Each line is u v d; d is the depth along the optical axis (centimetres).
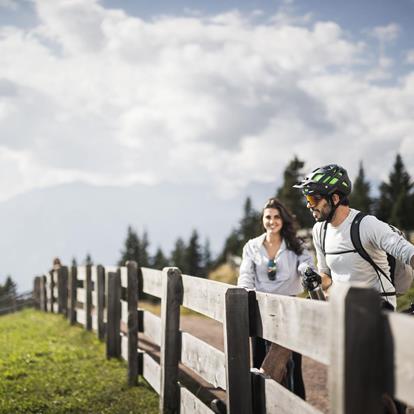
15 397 615
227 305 364
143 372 655
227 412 367
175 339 520
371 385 216
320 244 412
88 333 1069
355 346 215
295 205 3891
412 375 199
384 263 386
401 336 205
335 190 390
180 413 502
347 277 393
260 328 350
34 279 2208
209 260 7369
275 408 325
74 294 1263
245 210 5884
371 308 218
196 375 725
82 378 703
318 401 640
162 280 542
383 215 5431
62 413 570
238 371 362
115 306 817
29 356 838
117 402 601
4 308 2227
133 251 7162
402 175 5631
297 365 505
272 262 514
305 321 280
